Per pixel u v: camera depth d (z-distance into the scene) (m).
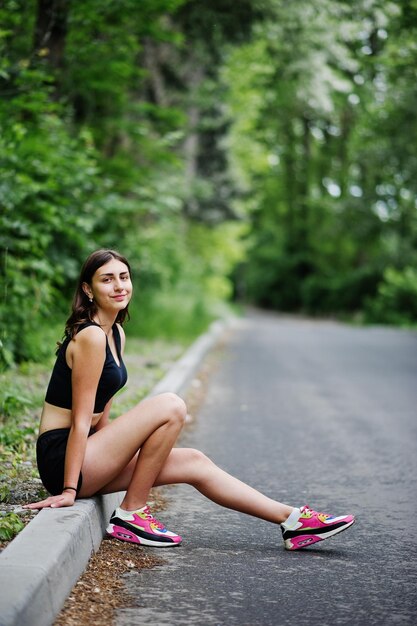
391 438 7.38
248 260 69.62
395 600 3.47
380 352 16.27
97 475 3.95
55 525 3.55
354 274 40.94
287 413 8.70
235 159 32.50
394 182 31.80
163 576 3.69
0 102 8.88
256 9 15.27
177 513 4.85
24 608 2.74
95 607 3.25
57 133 10.51
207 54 17.34
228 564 3.90
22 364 8.76
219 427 7.81
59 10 10.03
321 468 6.16
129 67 11.48
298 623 3.19
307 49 16.72
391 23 16.67
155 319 16.12
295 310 57.25
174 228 22.52
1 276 8.72
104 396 4.00
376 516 4.88
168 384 8.59
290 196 52.16
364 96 21.80
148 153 14.23
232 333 22.52
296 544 4.12
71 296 11.28
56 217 9.44
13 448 5.53
